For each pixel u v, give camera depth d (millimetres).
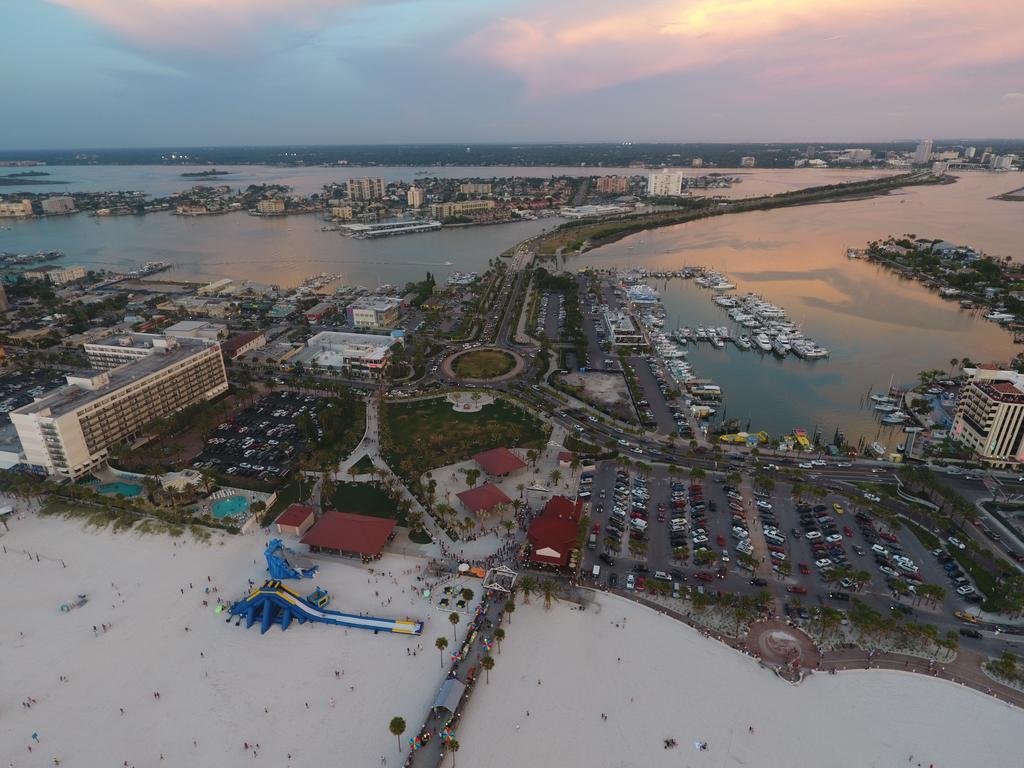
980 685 170375
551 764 147625
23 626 190250
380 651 182000
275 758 149250
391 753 150500
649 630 189250
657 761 148875
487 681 171000
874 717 161000
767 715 161500
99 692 167625
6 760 148125
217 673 173750
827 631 188125
